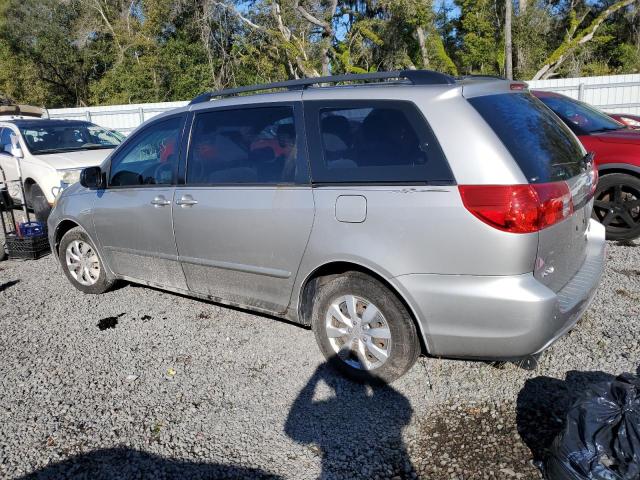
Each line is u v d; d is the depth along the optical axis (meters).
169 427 3.15
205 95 4.22
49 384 3.67
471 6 29.08
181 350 4.08
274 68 30.47
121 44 31.20
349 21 32.62
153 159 4.41
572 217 3.17
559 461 2.43
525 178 2.85
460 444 2.89
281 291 3.68
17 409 3.39
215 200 3.86
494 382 3.43
